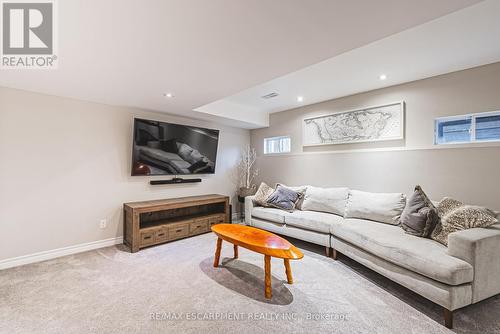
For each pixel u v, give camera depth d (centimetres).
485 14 170
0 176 254
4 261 256
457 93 272
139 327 165
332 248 297
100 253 302
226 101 411
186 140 408
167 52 181
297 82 314
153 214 375
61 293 207
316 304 195
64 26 146
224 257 292
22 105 267
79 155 308
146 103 330
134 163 346
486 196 253
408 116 309
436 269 175
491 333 161
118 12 132
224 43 168
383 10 129
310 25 145
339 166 381
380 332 162
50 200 286
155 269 256
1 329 162
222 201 423
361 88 336
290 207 371
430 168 290
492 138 256
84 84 251
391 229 259
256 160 527
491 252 185
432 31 193
